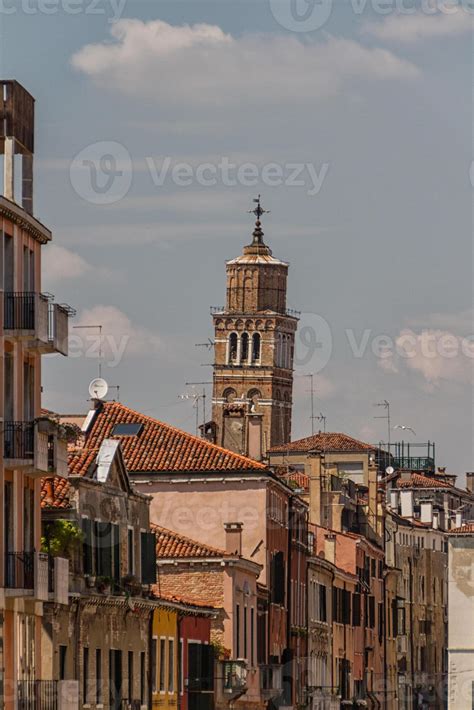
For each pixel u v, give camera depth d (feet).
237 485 492.95
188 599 447.01
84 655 361.71
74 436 339.77
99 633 370.32
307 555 583.17
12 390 321.73
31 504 333.42
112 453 380.99
